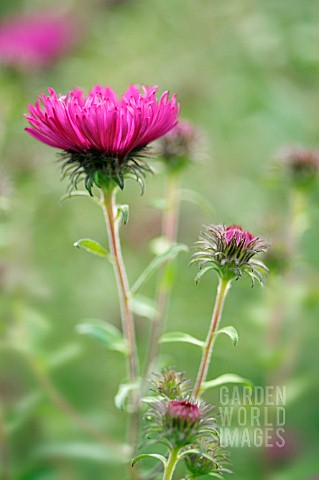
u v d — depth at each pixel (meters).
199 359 0.54
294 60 0.74
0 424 0.46
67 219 0.59
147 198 0.64
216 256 0.40
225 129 0.72
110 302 0.56
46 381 0.47
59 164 0.57
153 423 0.39
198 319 0.55
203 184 0.66
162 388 0.40
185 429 0.38
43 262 0.56
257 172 0.66
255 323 0.51
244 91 0.73
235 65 0.77
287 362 0.50
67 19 0.81
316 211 0.51
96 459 0.45
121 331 0.54
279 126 0.69
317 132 0.69
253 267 0.40
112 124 0.39
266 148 0.68
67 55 0.72
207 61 0.78
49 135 0.40
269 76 0.75
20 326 0.48
